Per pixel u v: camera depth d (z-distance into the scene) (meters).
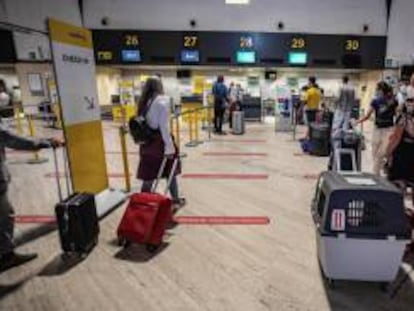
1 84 9.45
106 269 2.54
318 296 2.20
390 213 2.05
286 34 11.53
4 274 2.49
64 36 3.18
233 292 2.24
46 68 10.94
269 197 4.12
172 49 11.54
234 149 7.22
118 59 11.52
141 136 3.15
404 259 2.63
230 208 3.76
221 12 11.37
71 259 2.70
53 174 5.39
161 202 2.78
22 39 9.66
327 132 6.38
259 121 12.45
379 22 11.45
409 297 2.19
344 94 6.27
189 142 7.96
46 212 3.74
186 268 2.54
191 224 3.33
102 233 3.17
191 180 4.89
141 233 2.71
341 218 2.07
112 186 4.68
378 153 4.40
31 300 2.19
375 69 11.80
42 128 10.57
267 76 13.05
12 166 5.97
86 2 11.21
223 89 9.09
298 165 5.76
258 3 11.31
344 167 3.81
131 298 2.20
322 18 11.47
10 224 2.54
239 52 11.62
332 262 2.16
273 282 2.35
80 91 3.46
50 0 10.25
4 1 8.95
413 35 11.39
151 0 11.23
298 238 3.02
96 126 3.84
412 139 3.26
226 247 2.86
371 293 2.23
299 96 10.91
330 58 11.70
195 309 2.08
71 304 2.14
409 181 3.35
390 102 4.25
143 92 3.18
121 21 11.37
